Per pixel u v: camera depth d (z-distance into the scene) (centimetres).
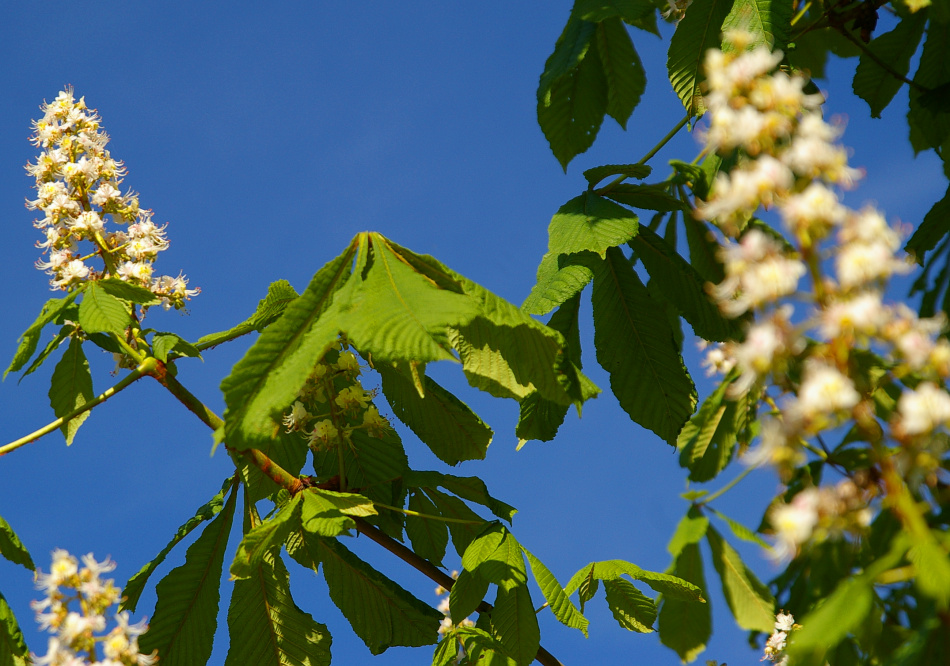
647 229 285
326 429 282
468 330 235
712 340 280
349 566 287
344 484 271
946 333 140
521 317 218
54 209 263
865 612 119
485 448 303
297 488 259
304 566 287
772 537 123
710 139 130
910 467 123
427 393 297
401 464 301
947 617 146
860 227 121
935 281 308
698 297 279
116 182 279
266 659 269
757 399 287
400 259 219
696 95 278
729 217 126
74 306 262
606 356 274
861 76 351
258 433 198
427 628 287
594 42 333
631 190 285
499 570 236
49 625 195
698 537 340
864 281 120
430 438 303
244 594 272
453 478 294
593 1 293
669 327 272
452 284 219
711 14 271
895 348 121
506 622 243
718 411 333
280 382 199
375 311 199
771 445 120
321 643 273
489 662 242
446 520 262
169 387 250
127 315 245
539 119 337
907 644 163
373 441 301
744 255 123
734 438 328
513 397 236
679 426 268
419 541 311
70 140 273
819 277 123
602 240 253
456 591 246
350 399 283
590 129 338
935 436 122
